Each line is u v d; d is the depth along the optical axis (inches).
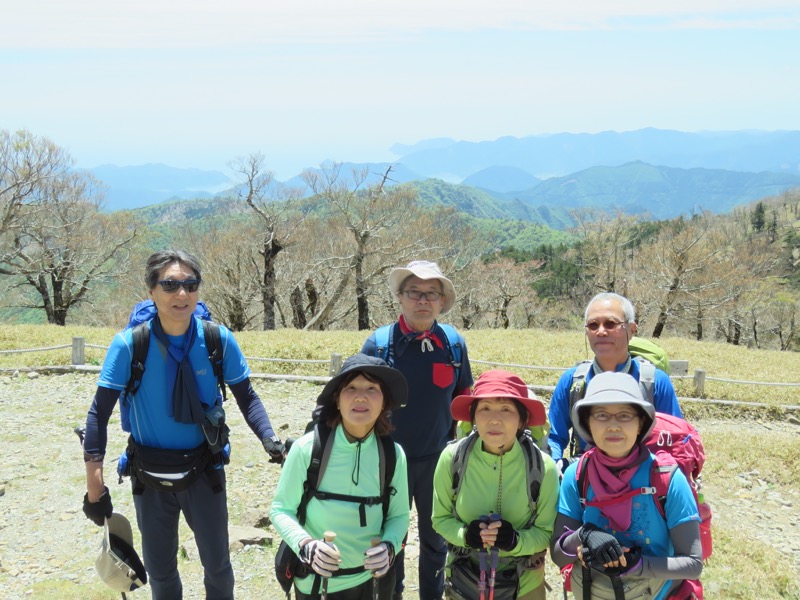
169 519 146.3
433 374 162.2
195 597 190.2
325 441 126.0
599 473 117.6
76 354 550.6
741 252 1898.4
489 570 128.7
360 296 1355.8
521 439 130.4
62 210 1499.8
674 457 120.1
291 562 127.9
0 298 1539.1
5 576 207.0
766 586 212.2
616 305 149.0
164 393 139.4
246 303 1401.3
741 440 395.9
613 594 115.4
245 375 151.7
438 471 135.8
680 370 566.3
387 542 124.4
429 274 159.8
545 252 3046.3
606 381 117.9
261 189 1266.0
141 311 142.9
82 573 211.6
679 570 109.2
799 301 2156.7
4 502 273.6
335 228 1489.9
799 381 597.6
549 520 129.7
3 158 1364.4
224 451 146.3
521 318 2027.6
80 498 280.2
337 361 544.7
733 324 1911.9
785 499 314.5
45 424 391.2
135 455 142.3
